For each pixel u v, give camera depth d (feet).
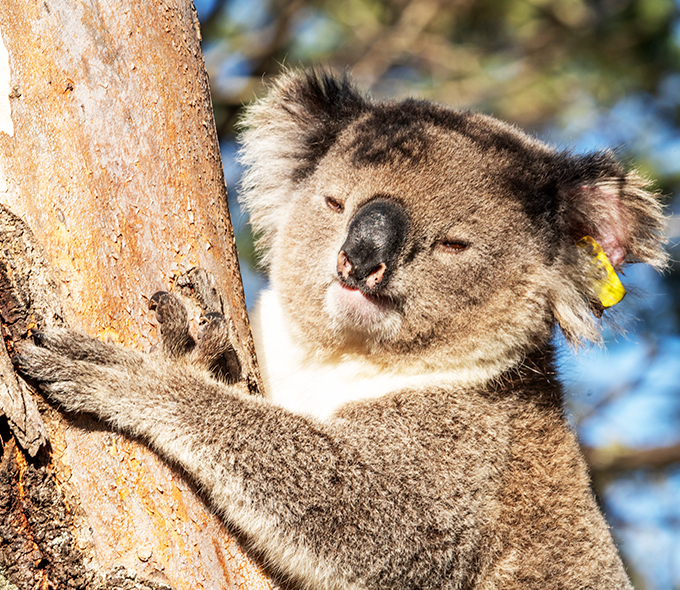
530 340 22.29
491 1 54.49
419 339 22.00
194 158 16.26
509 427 21.45
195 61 16.75
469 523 19.79
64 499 13.94
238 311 17.46
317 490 18.29
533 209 22.33
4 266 14.46
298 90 25.38
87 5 15.35
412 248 21.65
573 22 52.75
